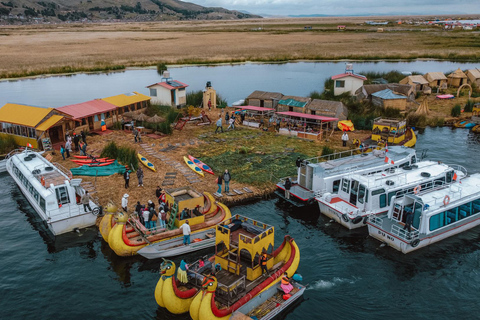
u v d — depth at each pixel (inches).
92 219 1055.0
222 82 3201.3
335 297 790.5
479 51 4648.1
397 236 941.2
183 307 721.6
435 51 4746.6
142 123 1902.1
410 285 829.2
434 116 2162.9
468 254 941.8
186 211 975.6
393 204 1019.3
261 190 1254.3
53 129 1706.4
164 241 911.0
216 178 1337.4
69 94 2768.2
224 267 780.0
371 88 2297.0
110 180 1311.5
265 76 3484.3
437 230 978.7
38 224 1083.3
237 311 690.2
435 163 1223.5
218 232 786.8
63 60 4229.8
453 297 791.7
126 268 886.4
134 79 3393.2
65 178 1101.7
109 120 1907.0
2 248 954.7
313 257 927.0
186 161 1462.8
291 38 6963.6
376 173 1143.6
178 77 3444.9
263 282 747.4
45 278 843.4
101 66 3902.6
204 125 2006.6
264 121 2012.8
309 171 1191.6
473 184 1118.4
